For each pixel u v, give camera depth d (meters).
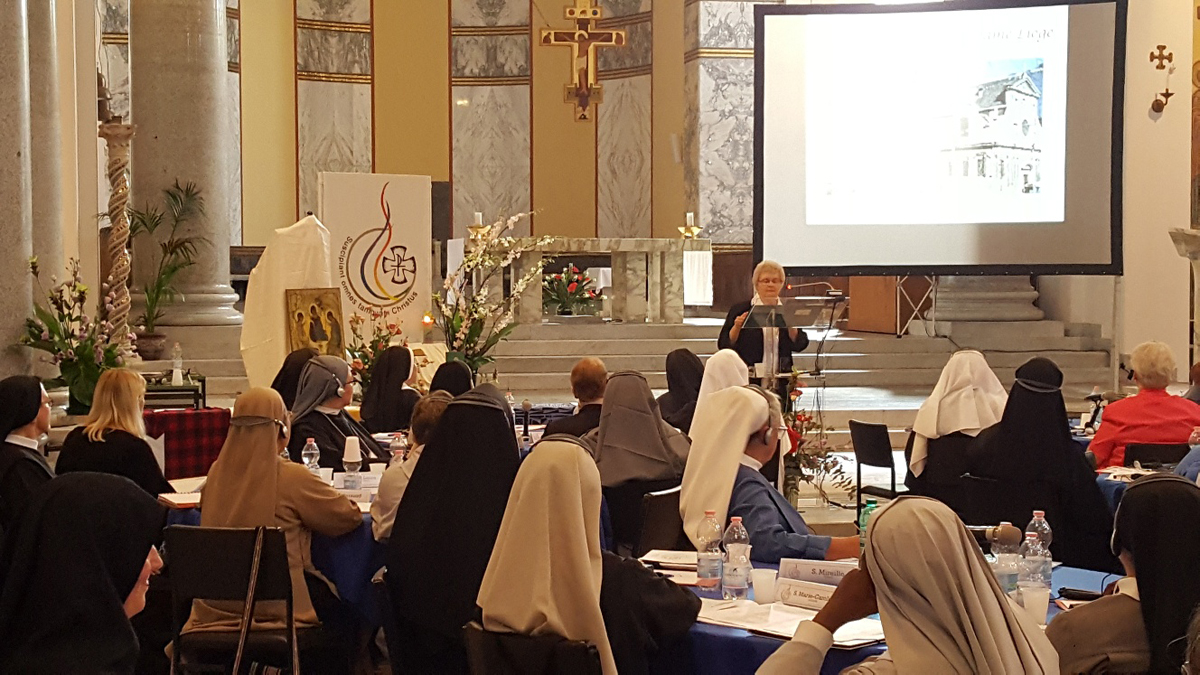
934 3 12.12
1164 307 13.13
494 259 10.61
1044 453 6.30
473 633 3.53
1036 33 12.10
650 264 14.35
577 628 3.45
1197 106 12.89
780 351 8.26
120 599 3.69
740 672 3.74
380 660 6.24
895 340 13.63
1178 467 5.82
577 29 15.29
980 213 12.25
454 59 18.67
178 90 12.33
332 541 5.43
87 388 8.28
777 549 4.46
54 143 8.57
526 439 7.70
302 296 9.52
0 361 7.77
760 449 4.75
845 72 12.20
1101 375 13.24
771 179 12.24
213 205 12.54
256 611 5.10
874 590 2.84
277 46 17.67
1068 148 12.16
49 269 8.55
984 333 13.71
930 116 12.20
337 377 6.91
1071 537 6.41
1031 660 2.64
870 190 12.25
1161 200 13.16
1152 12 13.20
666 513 4.96
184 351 12.31
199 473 8.30
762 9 12.16
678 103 17.28
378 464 6.79
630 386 6.30
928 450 7.28
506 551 3.53
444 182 14.71
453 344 10.15
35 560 3.65
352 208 10.45
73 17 10.20
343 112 18.22
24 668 3.58
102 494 3.70
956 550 2.63
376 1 18.38
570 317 15.15
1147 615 3.42
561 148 18.67
